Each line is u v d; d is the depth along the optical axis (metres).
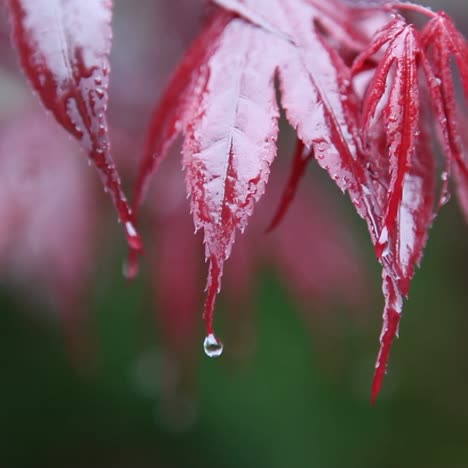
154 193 0.50
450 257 0.83
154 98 0.50
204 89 0.41
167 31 0.51
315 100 0.40
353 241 0.60
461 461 0.85
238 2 0.42
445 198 0.40
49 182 0.49
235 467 0.87
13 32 0.40
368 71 0.41
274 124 0.40
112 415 0.87
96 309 0.72
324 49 0.41
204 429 0.87
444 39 0.40
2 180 0.48
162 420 0.87
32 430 0.86
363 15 0.43
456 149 0.41
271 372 0.84
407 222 0.40
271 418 0.86
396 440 0.87
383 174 0.40
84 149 0.40
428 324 0.85
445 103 0.40
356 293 0.55
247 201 0.40
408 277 0.40
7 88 0.49
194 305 0.51
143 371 0.78
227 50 0.41
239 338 0.55
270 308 0.82
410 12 0.43
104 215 0.50
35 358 0.83
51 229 0.49
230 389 0.85
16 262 0.52
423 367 0.86
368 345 0.77
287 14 0.41
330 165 0.40
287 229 0.53
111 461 0.88
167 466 0.88
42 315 0.70
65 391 0.85
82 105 0.40
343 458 0.87
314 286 0.54
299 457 0.86
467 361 0.86
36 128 0.49
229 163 0.40
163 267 0.50
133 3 0.51
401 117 0.40
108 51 0.40
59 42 0.40
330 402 0.86
